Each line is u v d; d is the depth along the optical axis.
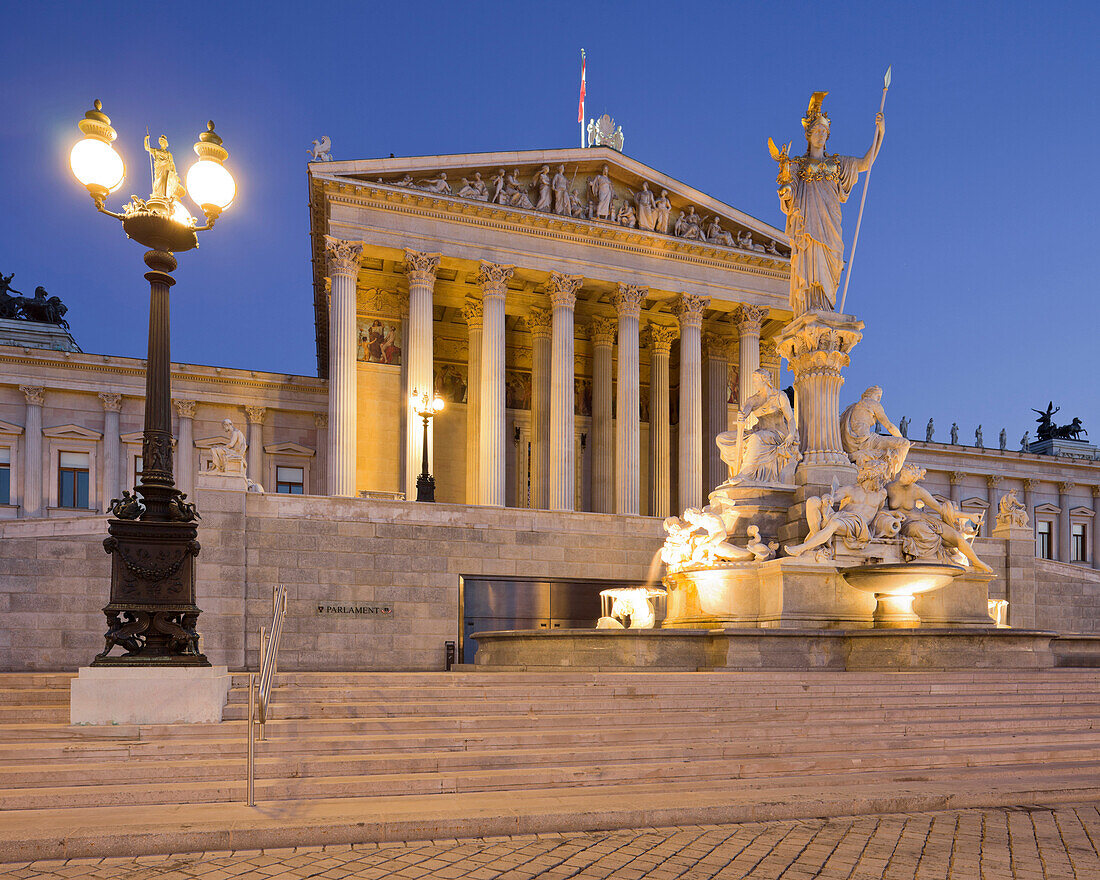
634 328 54.34
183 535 14.07
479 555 38.38
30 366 58.56
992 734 15.80
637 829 10.66
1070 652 23.05
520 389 63.62
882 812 11.62
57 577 33.34
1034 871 9.11
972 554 25.75
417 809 10.66
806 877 8.84
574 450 51.69
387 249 50.34
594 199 55.41
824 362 28.66
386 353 57.59
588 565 40.22
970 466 81.50
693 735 14.70
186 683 13.66
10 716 13.80
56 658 32.97
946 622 25.17
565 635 22.48
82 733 12.95
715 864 9.22
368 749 13.16
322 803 11.04
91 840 9.34
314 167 49.09
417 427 49.25
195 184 14.72
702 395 63.66
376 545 36.66
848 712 16.59
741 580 25.03
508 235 52.72
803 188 29.75
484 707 15.43
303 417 63.22
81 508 59.16
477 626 38.06
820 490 27.48
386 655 36.19
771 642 21.44
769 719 16.08
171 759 12.40
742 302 57.41
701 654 21.73
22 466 58.28
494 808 10.71
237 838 9.65
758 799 11.45
